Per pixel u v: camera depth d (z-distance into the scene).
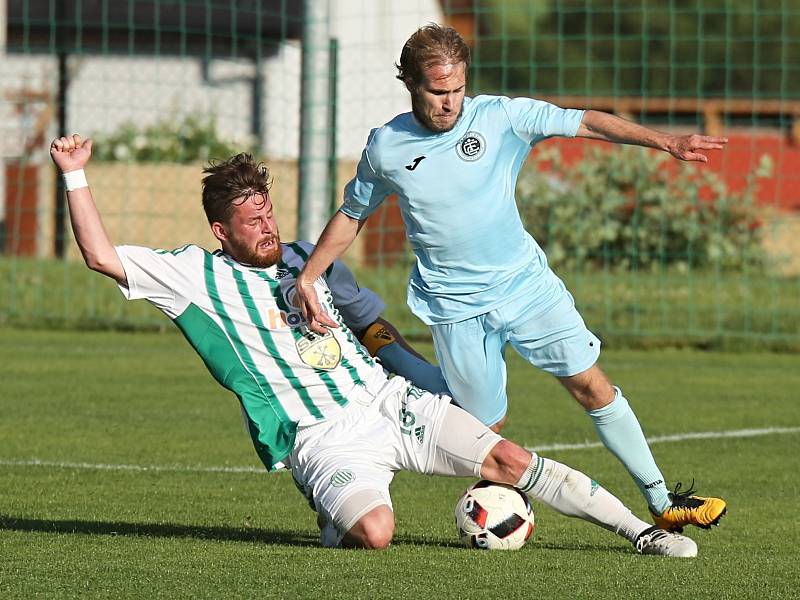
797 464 27.70
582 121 18.89
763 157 67.50
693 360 46.09
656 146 18.31
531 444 30.09
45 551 18.28
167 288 18.84
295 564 17.47
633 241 58.06
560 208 65.12
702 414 34.47
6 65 85.75
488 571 17.22
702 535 20.67
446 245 19.27
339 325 19.47
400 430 19.06
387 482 19.11
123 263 18.62
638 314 53.25
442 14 92.50
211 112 80.06
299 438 19.03
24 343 47.50
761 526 21.50
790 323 51.88
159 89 86.50
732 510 22.92
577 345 19.48
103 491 24.14
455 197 18.98
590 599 15.73
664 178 65.12
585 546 19.66
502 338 19.77
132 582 16.39
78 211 18.44
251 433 19.05
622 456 19.64
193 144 76.12
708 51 141.00
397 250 65.81
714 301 56.06
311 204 53.59
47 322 52.00
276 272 19.23
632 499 24.30
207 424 32.09
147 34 87.31
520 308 19.44
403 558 17.97
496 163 19.05
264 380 18.95
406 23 89.25
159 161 74.69
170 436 30.38
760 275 64.75
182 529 20.72
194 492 24.19
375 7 86.69
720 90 140.75
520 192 65.88
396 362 20.34
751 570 17.62
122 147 74.50
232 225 18.89
